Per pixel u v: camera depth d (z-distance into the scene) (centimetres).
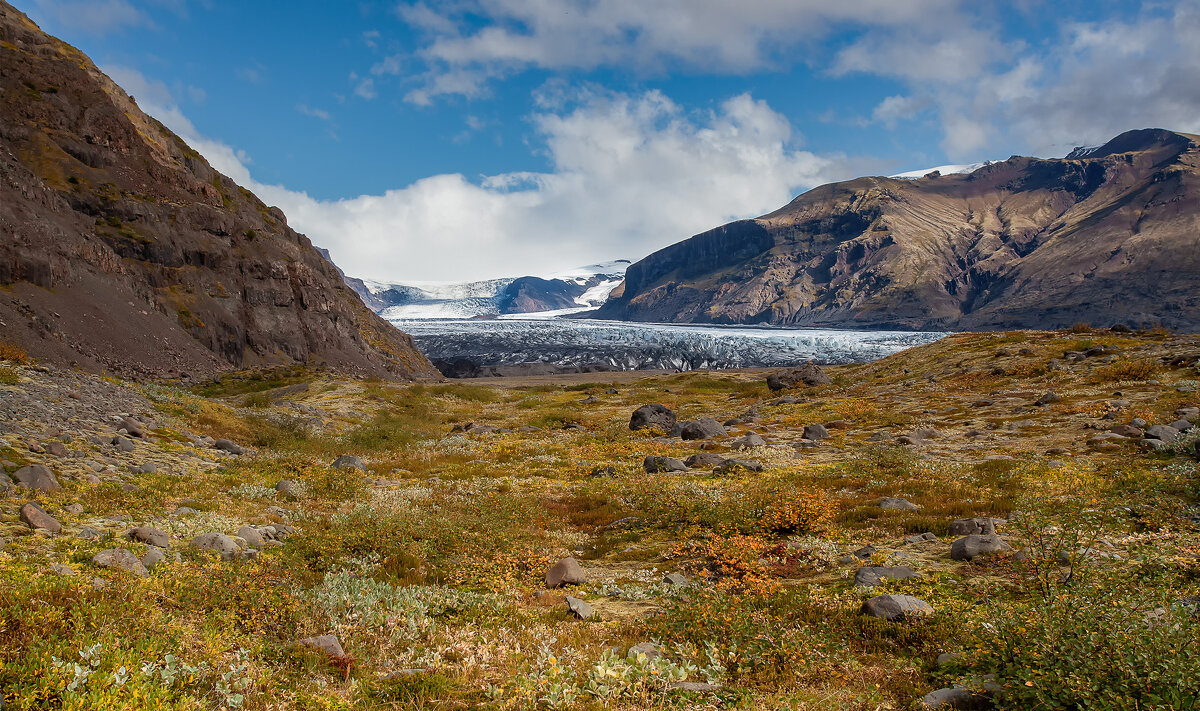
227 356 7831
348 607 956
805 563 1290
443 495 2059
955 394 3972
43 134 8306
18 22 9419
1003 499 1625
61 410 2139
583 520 1831
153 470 1831
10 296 5588
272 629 829
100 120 8981
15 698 517
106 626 654
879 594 1046
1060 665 627
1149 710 545
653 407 4053
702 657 815
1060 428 2606
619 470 2556
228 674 638
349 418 4200
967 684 688
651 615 1023
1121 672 594
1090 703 570
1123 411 2681
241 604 858
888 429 3161
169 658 605
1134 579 883
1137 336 4628
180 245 8369
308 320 9656
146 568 979
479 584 1223
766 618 923
